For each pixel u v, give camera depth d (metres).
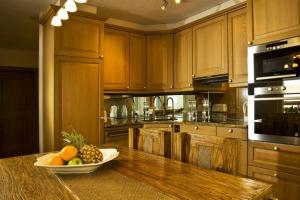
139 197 0.91
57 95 2.76
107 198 0.90
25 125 5.53
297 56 2.13
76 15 2.89
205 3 3.16
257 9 2.44
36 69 5.62
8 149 5.34
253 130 2.43
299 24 2.12
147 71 3.82
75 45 2.89
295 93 2.14
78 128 2.88
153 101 4.10
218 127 2.82
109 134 3.15
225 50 3.03
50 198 0.91
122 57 3.57
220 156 1.30
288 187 2.14
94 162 1.25
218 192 0.95
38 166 1.31
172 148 1.62
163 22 3.89
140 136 1.92
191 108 3.88
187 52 3.55
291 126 2.15
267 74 2.34
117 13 3.46
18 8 3.15
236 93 3.45
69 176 1.19
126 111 3.97
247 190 0.97
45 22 3.17
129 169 1.30
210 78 3.31
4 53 5.29
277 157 2.23
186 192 0.95
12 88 5.43
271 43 2.31
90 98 2.98
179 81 3.67
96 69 3.04
